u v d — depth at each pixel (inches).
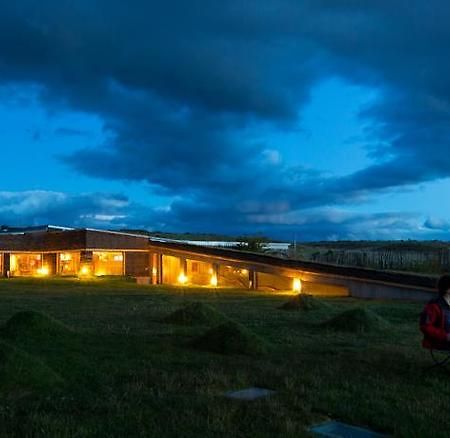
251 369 323.9
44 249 1867.6
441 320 324.2
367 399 264.1
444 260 1475.1
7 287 1299.2
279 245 2242.9
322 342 441.7
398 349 408.2
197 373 313.0
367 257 1594.5
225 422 225.0
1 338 404.5
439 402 260.5
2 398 253.8
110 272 1699.1
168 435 210.7
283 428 217.3
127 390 274.1
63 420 223.5
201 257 1539.1
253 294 1085.1
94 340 422.6
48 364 323.9
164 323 550.0
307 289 1214.3
